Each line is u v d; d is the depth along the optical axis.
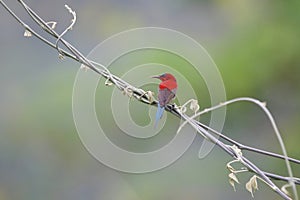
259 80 11.10
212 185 13.47
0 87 14.98
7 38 15.41
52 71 14.58
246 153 11.81
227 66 11.16
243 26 11.63
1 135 14.73
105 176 14.61
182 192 13.65
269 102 11.29
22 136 14.55
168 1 14.66
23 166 14.98
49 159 14.68
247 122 11.50
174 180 13.66
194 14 13.97
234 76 11.04
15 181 15.08
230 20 12.56
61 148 14.32
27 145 14.66
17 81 15.02
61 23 15.83
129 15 15.59
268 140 11.73
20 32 15.53
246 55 11.20
